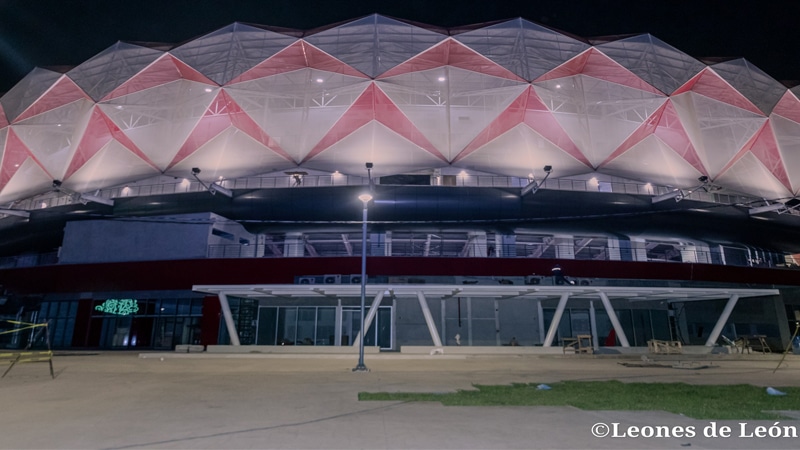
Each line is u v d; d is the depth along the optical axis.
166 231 34.44
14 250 43.09
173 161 36.19
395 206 34.06
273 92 35.56
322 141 35.78
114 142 36.56
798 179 37.78
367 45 35.72
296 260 31.92
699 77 36.41
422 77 35.50
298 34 35.97
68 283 33.59
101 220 35.56
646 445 5.85
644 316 33.66
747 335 33.78
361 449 5.69
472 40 35.28
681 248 42.16
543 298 31.47
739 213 37.78
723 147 37.03
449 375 15.28
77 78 35.38
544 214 34.66
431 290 26.42
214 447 5.83
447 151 35.91
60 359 22.44
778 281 36.50
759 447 5.79
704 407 8.55
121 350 31.52
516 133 36.38
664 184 36.78
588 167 36.25
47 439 6.31
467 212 34.28
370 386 12.17
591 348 27.11
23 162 37.84
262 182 37.56
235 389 11.62
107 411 8.46
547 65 34.69
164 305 32.91
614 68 35.28
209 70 34.41
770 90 37.56
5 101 38.00
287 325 31.23
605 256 41.06
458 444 5.88
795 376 15.51
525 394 10.29
